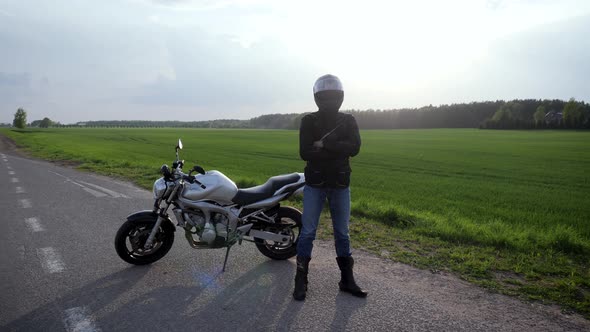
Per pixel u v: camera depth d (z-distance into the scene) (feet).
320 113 11.71
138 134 261.03
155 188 14.26
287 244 15.49
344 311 11.12
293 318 10.68
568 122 354.74
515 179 58.13
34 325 10.20
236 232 14.16
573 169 72.28
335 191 12.00
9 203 26.37
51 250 16.29
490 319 10.78
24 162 59.16
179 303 11.53
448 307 11.46
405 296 12.17
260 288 12.68
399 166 75.56
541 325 10.49
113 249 16.52
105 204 26.22
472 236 18.83
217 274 13.88
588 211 32.94
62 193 30.58
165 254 15.33
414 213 24.77
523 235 19.47
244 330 10.02
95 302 11.55
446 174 63.00
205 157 88.33
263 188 14.64
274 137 220.02
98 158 63.82
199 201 13.84
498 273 14.38
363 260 15.56
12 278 13.30
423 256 16.12
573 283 13.08
